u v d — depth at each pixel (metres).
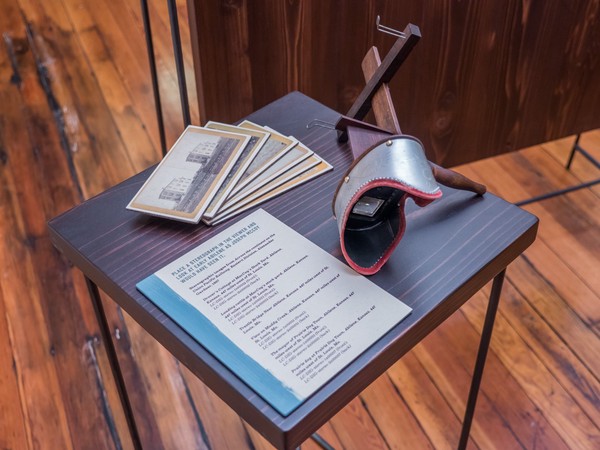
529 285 1.96
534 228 1.10
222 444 1.64
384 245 1.04
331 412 0.90
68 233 1.09
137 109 2.55
